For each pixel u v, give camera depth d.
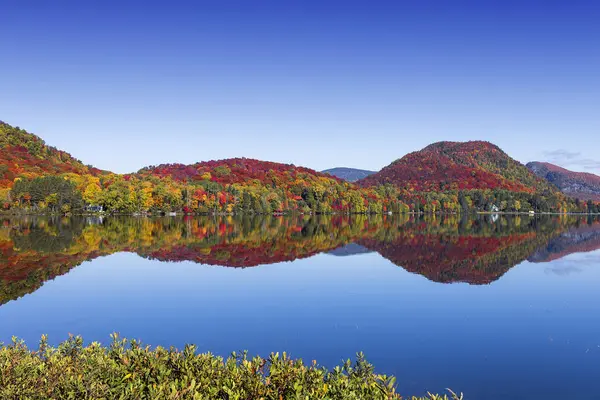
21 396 6.45
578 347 15.72
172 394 6.33
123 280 28.14
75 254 39.69
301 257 40.03
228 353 14.95
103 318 19.22
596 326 18.20
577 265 36.12
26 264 33.94
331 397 6.76
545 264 36.62
